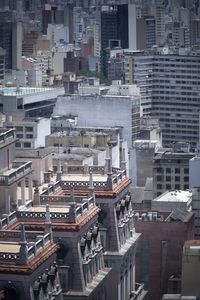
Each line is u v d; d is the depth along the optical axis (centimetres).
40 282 19225
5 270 18788
